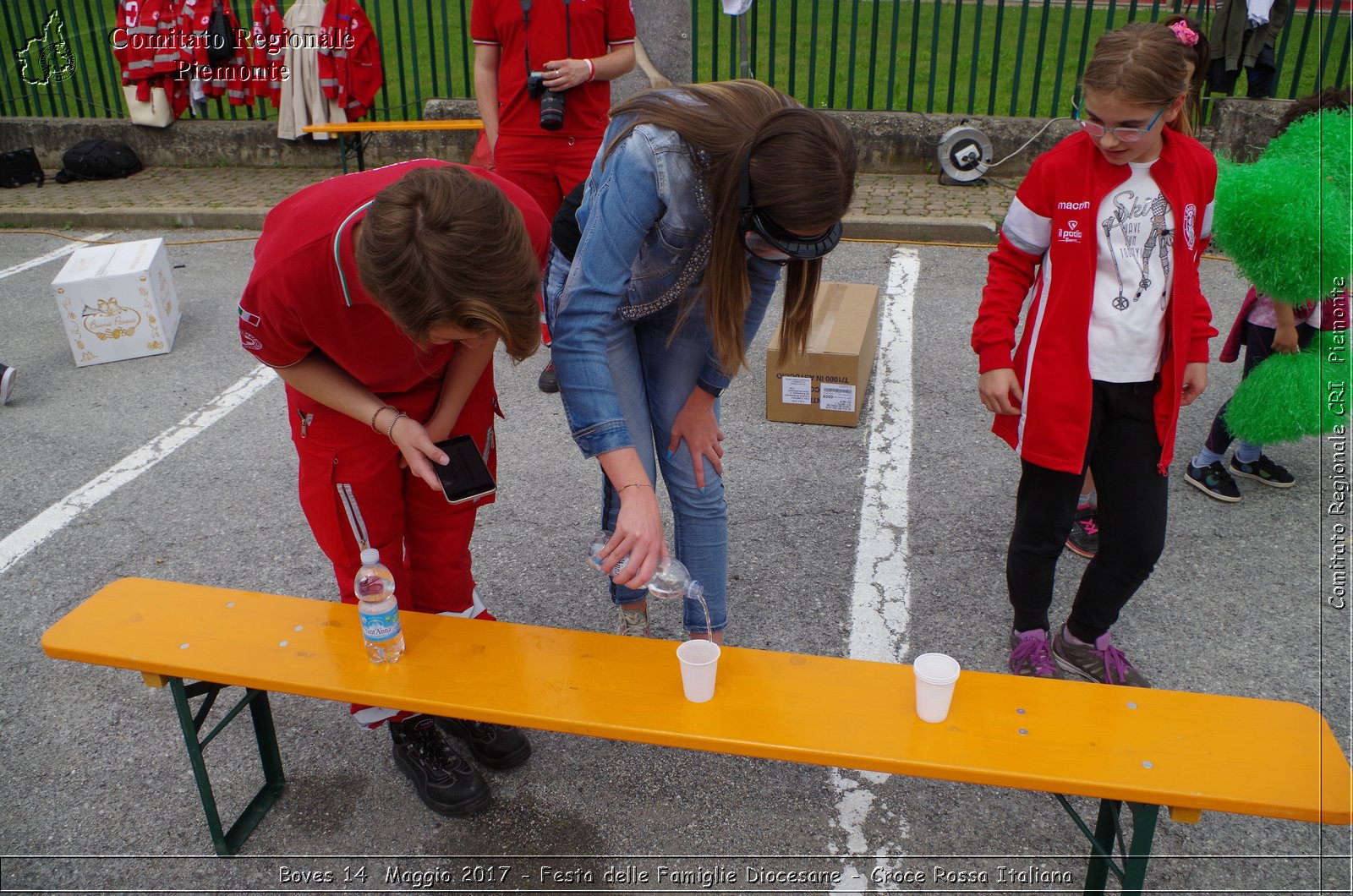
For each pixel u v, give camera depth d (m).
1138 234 2.37
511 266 1.54
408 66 12.22
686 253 1.97
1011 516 3.66
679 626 3.13
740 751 1.85
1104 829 2.01
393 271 1.51
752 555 3.47
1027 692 2.00
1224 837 2.36
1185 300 2.37
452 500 2.10
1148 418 2.47
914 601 3.21
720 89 1.82
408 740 2.50
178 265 6.68
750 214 1.71
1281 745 1.82
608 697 1.99
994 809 2.46
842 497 3.80
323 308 1.85
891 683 2.04
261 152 8.70
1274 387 3.38
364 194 1.84
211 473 4.09
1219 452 3.71
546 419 4.54
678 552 2.57
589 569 3.43
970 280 5.98
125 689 2.93
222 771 2.62
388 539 2.31
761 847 2.36
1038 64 7.47
